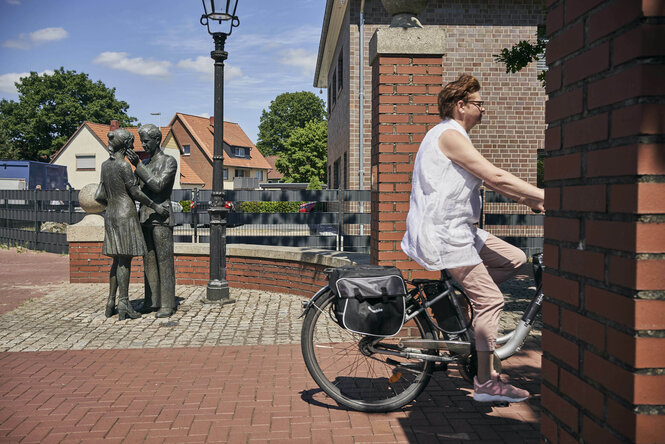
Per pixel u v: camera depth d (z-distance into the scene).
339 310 3.35
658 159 1.48
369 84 14.62
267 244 9.60
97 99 67.56
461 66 14.36
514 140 14.45
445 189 3.17
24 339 5.65
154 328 6.16
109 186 6.52
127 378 4.32
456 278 3.29
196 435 3.22
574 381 1.85
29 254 15.57
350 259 6.87
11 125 64.75
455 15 14.28
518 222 10.09
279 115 90.25
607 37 1.64
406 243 3.35
